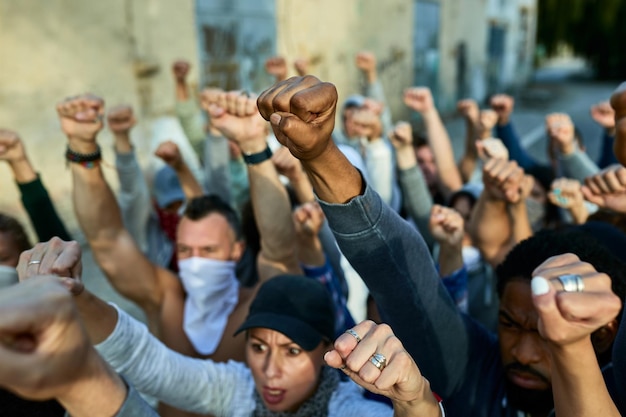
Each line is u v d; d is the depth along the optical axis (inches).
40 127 175.9
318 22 311.0
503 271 45.4
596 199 56.4
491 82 630.5
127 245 66.3
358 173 35.9
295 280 55.0
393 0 391.2
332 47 327.6
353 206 35.6
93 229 64.1
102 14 189.8
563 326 25.2
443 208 60.8
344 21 336.2
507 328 43.9
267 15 275.4
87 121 59.9
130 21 199.0
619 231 63.9
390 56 399.2
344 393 52.0
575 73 1050.1
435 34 474.3
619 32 872.9
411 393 30.5
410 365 30.0
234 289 71.1
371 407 48.3
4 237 60.2
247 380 54.4
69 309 22.7
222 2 244.4
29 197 70.7
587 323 25.1
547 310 25.1
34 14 170.6
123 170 87.4
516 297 42.8
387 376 29.1
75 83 184.1
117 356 44.4
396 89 414.0
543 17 888.3
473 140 131.8
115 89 197.2
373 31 371.6
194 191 87.6
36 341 22.0
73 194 63.2
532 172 116.3
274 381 50.3
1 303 21.3
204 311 67.8
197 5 231.1
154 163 135.8
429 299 42.6
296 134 30.0
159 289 70.4
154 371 47.5
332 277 67.9
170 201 101.2
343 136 146.3
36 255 36.0
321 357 52.6
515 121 534.0
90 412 25.7
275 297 53.2
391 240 38.1
